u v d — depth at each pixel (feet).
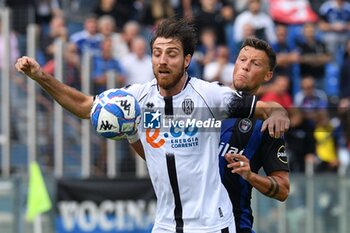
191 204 65.10
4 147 138.51
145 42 158.51
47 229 135.23
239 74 71.46
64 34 148.25
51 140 138.41
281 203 139.95
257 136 68.80
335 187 140.87
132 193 135.74
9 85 139.03
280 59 153.38
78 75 138.72
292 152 143.43
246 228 68.28
